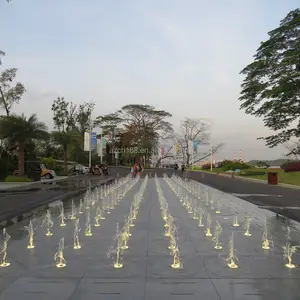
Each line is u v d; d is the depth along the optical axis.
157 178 31.31
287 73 27.56
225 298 3.49
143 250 5.38
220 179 30.80
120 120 70.06
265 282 3.96
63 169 38.50
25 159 32.41
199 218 8.52
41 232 6.78
